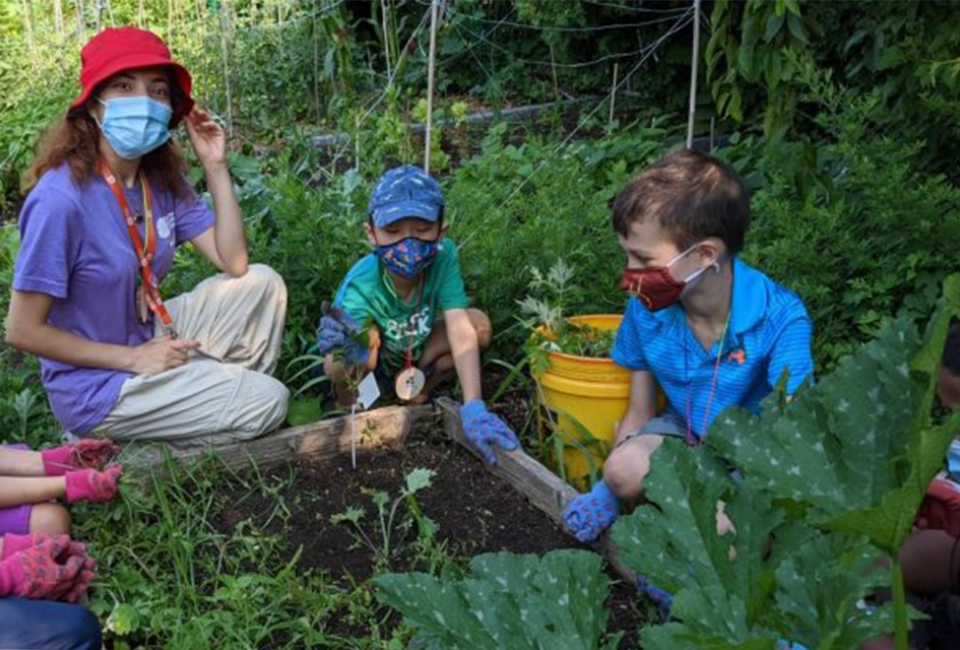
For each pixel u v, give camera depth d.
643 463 2.96
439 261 3.87
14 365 4.46
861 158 4.39
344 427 3.79
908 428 1.04
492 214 4.85
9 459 3.17
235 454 3.63
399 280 3.79
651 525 1.19
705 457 1.21
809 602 1.06
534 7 7.79
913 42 4.44
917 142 4.34
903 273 4.14
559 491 3.35
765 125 4.64
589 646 1.20
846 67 5.52
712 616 1.09
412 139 7.25
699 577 1.15
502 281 4.39
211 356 3.79
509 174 6.01
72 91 7.70
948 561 2.51
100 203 3.38
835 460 1.06
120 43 3.27
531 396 4.05
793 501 1.13
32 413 3.94
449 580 1.26
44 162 3.34
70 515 3.21
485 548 3.27
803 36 4.35
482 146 6.68
